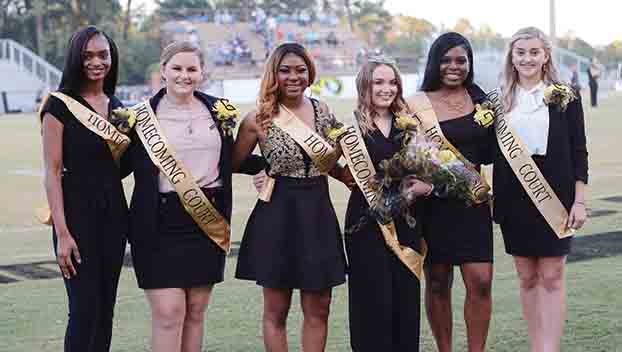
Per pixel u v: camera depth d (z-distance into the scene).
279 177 4.58
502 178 4.74
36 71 42.97
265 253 4.54
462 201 4.68
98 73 4.30
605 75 47.06
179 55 4.41
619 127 21.16
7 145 20.64
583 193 4.69
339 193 11.80
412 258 4.59
